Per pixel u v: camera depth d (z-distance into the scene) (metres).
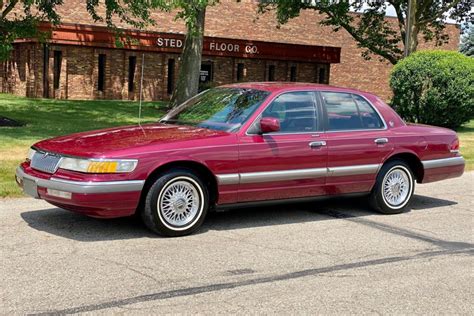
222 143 6.95
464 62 20.42
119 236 6.74
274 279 5.51
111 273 5.50
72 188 6.28
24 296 4.88
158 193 6.63
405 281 5.57
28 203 8.19
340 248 6.64
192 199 6.90
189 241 6.68
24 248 6.17
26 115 20.62
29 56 29.55
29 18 18.86
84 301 4.81
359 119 8.16
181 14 18.05
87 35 29.00
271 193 7.36
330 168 7.74
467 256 6.48
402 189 8.55
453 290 5.37
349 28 30.39
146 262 5.87
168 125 7.68
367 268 5.94
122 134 7.15
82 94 30.05
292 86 7.83
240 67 34.47
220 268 5.78
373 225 7.79
